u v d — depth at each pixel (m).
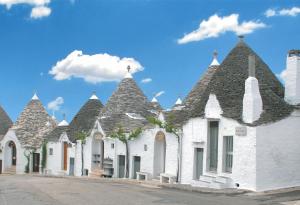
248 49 25.66
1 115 51.91
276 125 21.70
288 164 21.91
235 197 19.02
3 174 43.22
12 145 45.88
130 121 32.97
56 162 40.22
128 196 18.81
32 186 23.62
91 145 35.62
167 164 27.50
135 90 36.41
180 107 29.77
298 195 19.61
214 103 23.81
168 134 27.50
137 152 30.52
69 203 16.62
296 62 22.66
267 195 19.66
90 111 39.94
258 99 21.62
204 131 24.45
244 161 21.59
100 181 28.39
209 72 30.05
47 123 46.62
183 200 17.62
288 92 22.91
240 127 21.89
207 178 23.41
